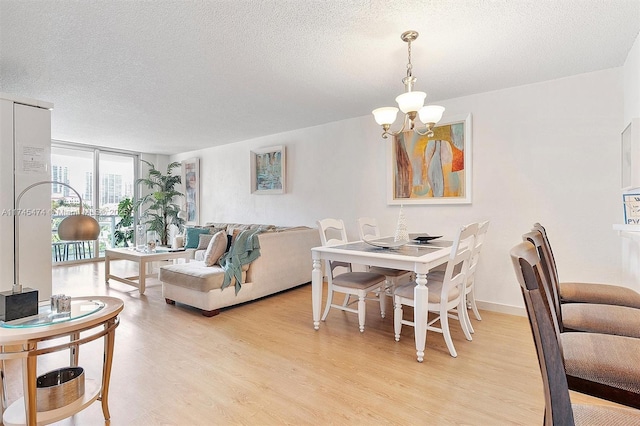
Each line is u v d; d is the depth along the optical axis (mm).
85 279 4914
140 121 4539
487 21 2072
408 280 3803
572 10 1949
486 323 3002
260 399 1842
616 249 2779
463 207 3525
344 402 1809
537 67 2766
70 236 1589
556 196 3025
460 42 2342
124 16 2031
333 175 4602
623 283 2707
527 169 3160
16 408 1547
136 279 4785
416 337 2305
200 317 3215
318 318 2885
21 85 3184
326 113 4160
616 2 1868
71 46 2414
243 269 3590
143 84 3172
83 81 3092
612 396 1091
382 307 3232
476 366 2205
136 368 2195
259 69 2822
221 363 2266
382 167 4117
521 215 3193
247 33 2232
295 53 2525
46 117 2582
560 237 3010
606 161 2801
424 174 3768
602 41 2324
